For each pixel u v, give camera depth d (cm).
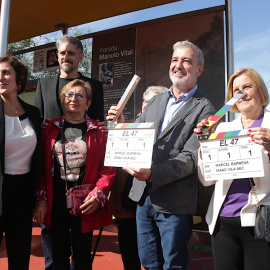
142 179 247
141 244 276
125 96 260
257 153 201
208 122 218
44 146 289
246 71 229
